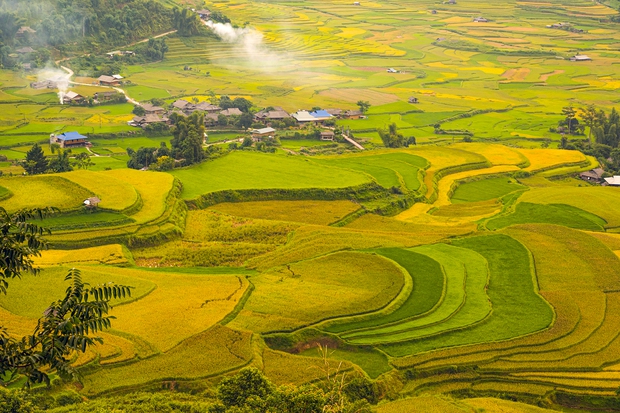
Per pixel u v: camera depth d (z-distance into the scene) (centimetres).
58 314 3741
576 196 16812
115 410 6631
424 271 11175
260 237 13288
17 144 19750
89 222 12594
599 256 12294
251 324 9106
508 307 10200
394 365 8488
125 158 18912
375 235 13250
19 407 6228
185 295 9888
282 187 15638
